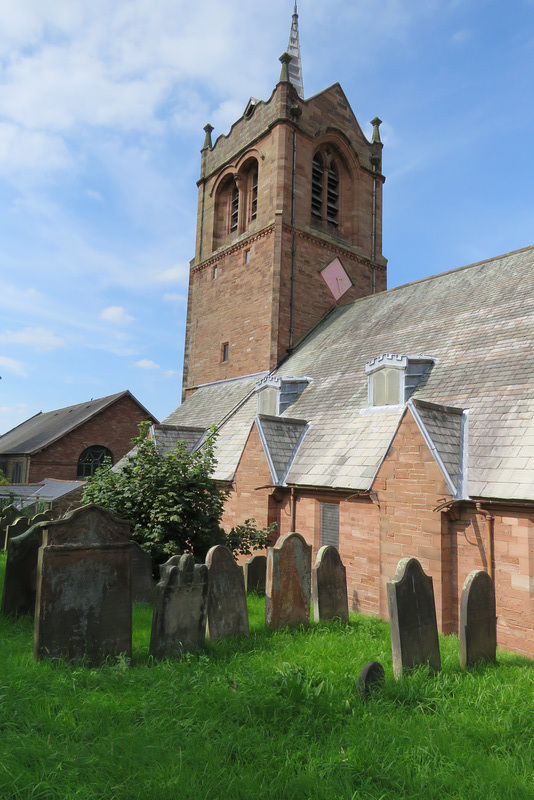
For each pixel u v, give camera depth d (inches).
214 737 216.1
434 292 825.5
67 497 1204.5
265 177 1085.1
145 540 502.9
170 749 203.8
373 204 1205.1
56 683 259.4
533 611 383.6
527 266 703.7
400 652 295.1
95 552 314.7
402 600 303.3
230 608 358.0
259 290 1040.2
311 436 665.6
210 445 596.1
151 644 315.0
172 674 277.4
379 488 494.0
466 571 430.9
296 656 316.8
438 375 603.8
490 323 636.7
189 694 251.9
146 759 196.1
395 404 601.6
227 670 284.8
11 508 818.8
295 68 1330.0
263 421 664.4
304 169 1083.9
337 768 194.4
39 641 292.0
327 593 418.9
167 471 530.3
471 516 430.9
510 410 477.4
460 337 651.5
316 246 1074.7
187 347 1230.9
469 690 275.0
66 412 1988.2
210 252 1214.9
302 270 1043.9
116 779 185.5
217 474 740.7
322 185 1157.7
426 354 665.0
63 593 301.7
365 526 525.7
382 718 235.9
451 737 222.1
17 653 307.1
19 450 1635.1
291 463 641.6
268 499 632.4
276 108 1079.0
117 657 306.3
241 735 217.2
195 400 1135.6
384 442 553.9
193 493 521.7
